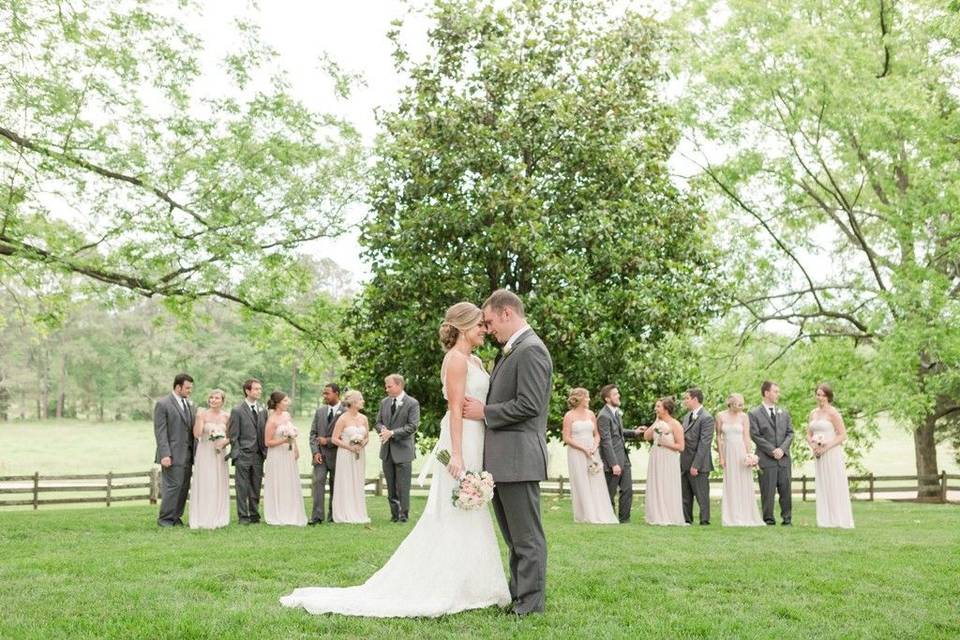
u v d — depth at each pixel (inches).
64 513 583.2
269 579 269.1
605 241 730.2
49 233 685.3
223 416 470.9
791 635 204.2
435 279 741.9
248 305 786.2
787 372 946.7
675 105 898.1
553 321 686.5
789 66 852.6
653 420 748.6
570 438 516.4
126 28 668.1
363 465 507.8
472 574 226.2
